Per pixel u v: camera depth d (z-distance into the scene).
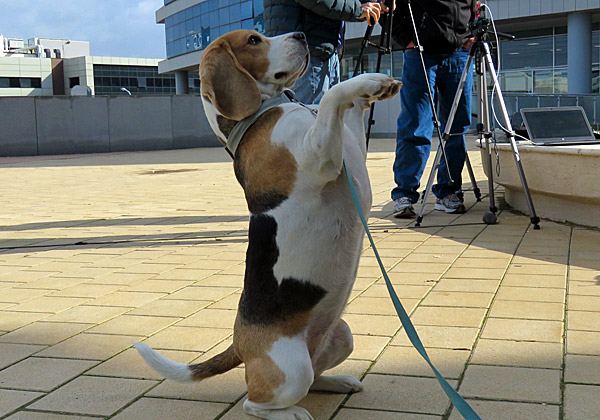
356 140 2.34
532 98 14.32
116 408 2.50
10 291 4.27
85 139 20.83
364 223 2.05
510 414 2.25
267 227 2.20
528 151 5.71
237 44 2.32
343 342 2.44
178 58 40.50
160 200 8.87
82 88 29.67
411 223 6.01
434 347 2.92
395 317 3.34
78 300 3.99
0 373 2.88
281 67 2.31
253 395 2.21
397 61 25.94
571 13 22.89
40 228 6.83
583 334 2.97
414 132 6.18
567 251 4.59
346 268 2.22
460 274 4.12
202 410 2.46
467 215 6.31
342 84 1.98
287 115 2.19
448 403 2.38
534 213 5.46
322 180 2.11
